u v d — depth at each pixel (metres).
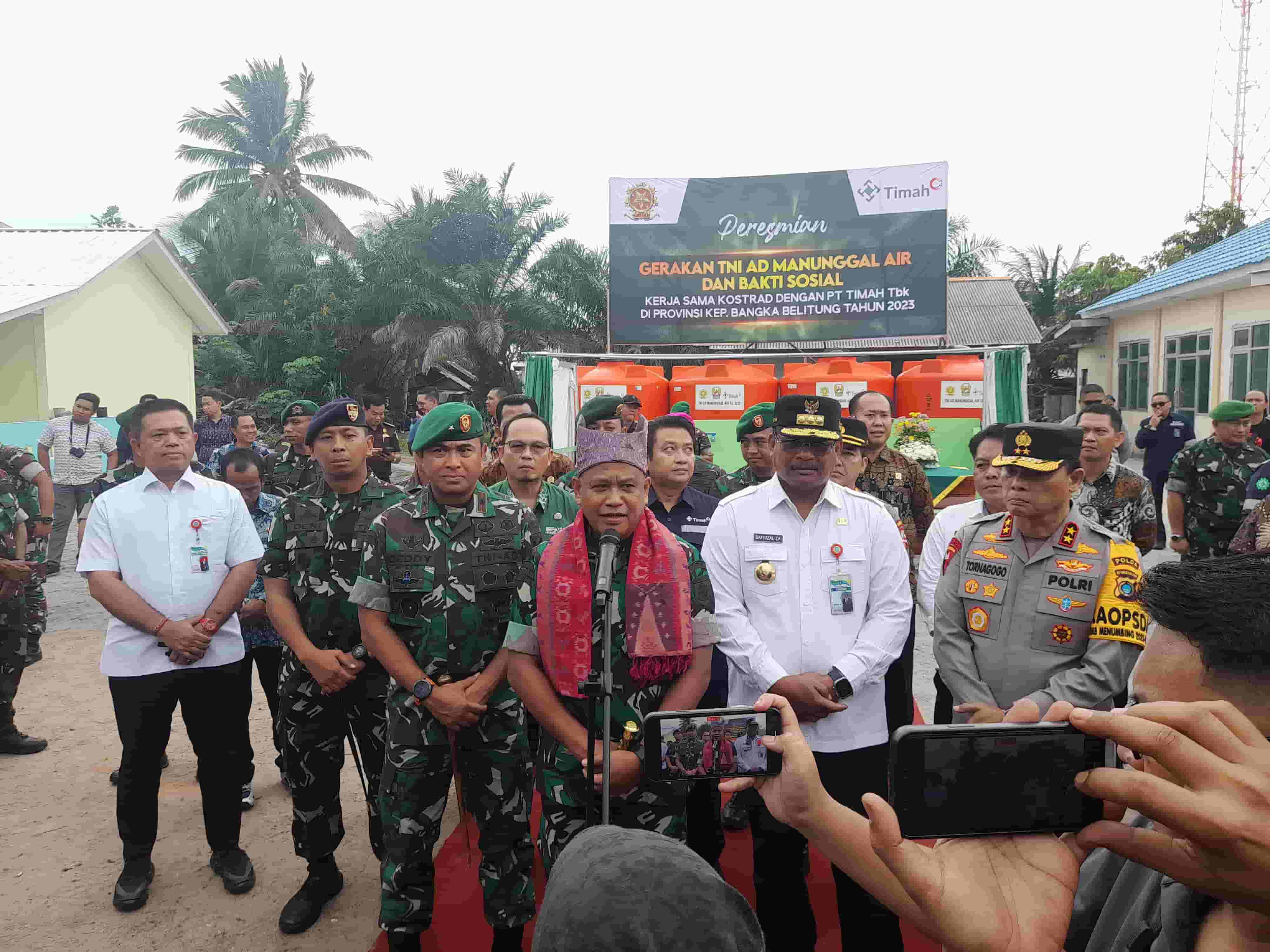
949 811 0.94
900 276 12.47
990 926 0.86
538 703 2.51
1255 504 4.78
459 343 25.84
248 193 35.69
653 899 0.70
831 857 1.06
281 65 38.25
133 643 3.32
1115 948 1.08
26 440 13.77
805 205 12.60
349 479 3.30
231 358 29.72
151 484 3.44
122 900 3.32
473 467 2.87
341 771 4.33
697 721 1.40
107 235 17.08
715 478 4.93
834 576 2.91
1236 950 0.84
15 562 4.65
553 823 2.54
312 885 3.27
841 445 3.53
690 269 12.88
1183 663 0.87
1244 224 28.31
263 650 4.21
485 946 3.03
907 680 3.09
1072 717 0.80
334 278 29.70
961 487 8.72
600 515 2.44
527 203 28.72
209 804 3.48
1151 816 0.75
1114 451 5.34
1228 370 16.02
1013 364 9.37
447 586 2.81
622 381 9.95
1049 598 2.70
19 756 4.82
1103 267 30.69
